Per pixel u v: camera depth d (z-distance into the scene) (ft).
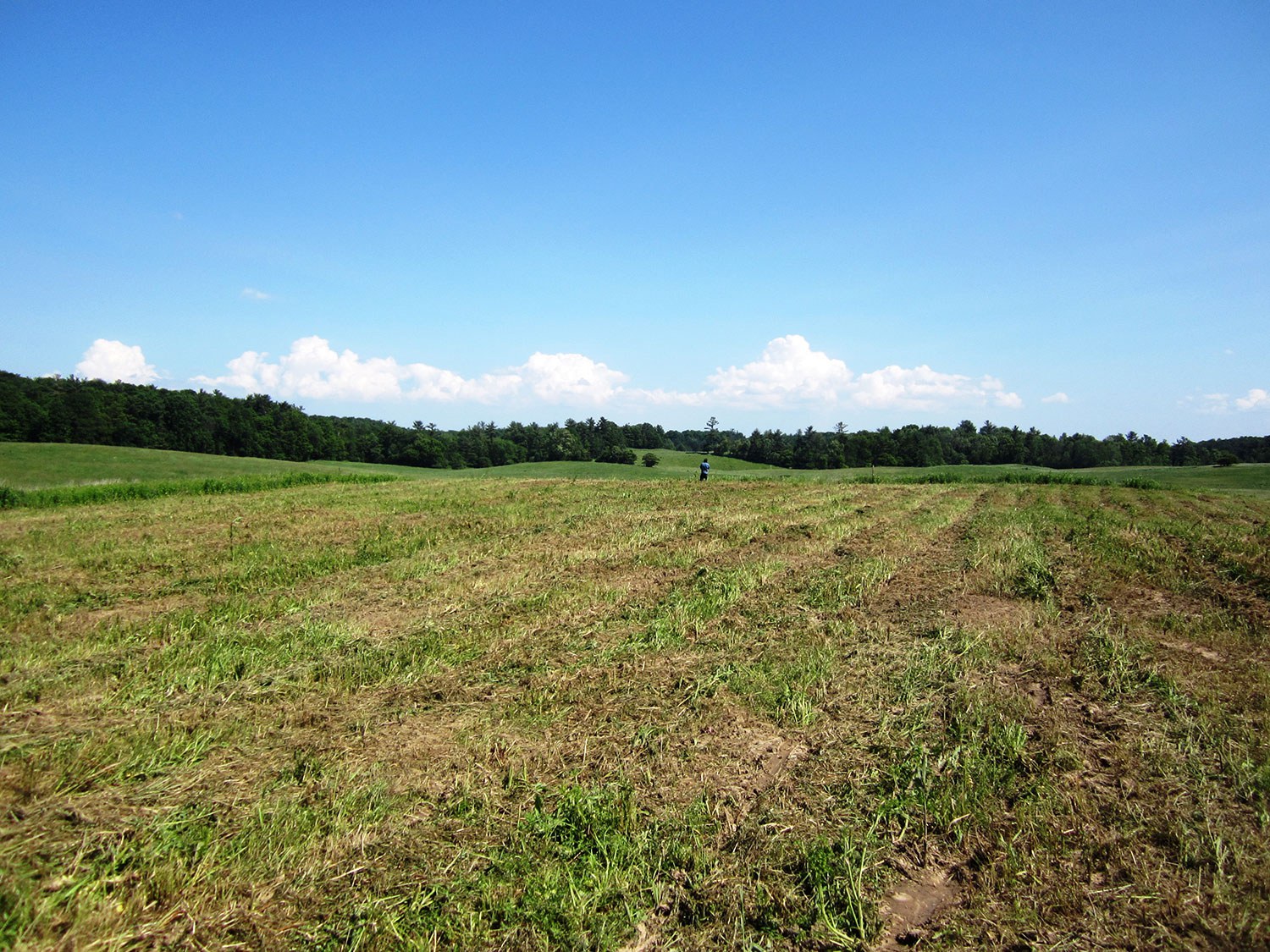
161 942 12.81
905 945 13.20
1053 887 14.47
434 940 12.94
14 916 13.01
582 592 39.29
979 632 31.17
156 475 161.48
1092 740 21.15
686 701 23.84
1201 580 43.24
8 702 23.08
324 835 16.05
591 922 13.42
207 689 24.57
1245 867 14.76
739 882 14.61
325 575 44.27
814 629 32.01
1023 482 148.46
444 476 207.21
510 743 20.63
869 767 19.35
